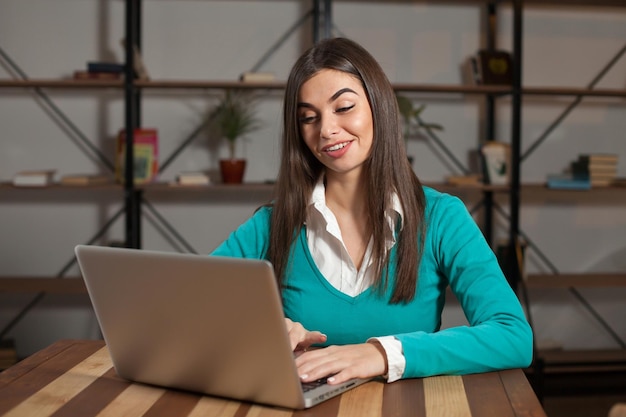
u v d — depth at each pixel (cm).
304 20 379
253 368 113
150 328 121
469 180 356
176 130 379
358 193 162
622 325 398
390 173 157
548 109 391
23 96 377
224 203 384
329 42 158
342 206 164
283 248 165
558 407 340
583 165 361
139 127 376
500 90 346
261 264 105
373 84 155
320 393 116
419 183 163
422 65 385
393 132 158
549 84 391
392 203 156
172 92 378
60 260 383
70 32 374
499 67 362
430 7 383
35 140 378
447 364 129
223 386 117
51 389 124
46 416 111
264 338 110
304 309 161
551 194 394
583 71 391
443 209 161
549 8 388
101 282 123
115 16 374
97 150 379
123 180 347
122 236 382
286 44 379
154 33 377
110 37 375
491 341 133
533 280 364
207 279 111
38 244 382
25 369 136
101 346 153
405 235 156
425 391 121
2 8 373
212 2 377
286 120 163
